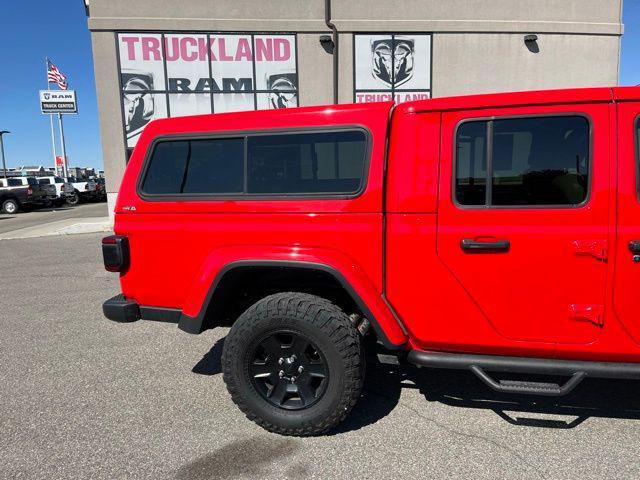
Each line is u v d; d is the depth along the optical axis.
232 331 2.71
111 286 6.68
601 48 12.48
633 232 2.27
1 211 22.52
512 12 12.16
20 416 3.04
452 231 2.50
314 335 2.57
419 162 2.54
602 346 2.38
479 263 2.48
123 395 3.32
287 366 2.69
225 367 2.75
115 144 12.30
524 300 2.44
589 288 2.35
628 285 2.31
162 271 2.96
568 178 2.37
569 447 2.57
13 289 6.55
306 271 2.86
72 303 5.79
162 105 12.25
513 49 12.33
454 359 2.58
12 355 4.10
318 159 2.72
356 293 2.58
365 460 2.50
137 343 4.38
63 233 12.68
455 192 2.50
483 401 3.12
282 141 2.77
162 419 2.98
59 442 2.73
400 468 2.42
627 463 2.41
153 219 2.96
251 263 2.70
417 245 2.55
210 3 11.91
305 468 2.44
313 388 2.74
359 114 2.66
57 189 26.72
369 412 3.01
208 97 12.31
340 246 2.66
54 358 4.02
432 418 2.92
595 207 2.32
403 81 12.37
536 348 2.47
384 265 2.63
